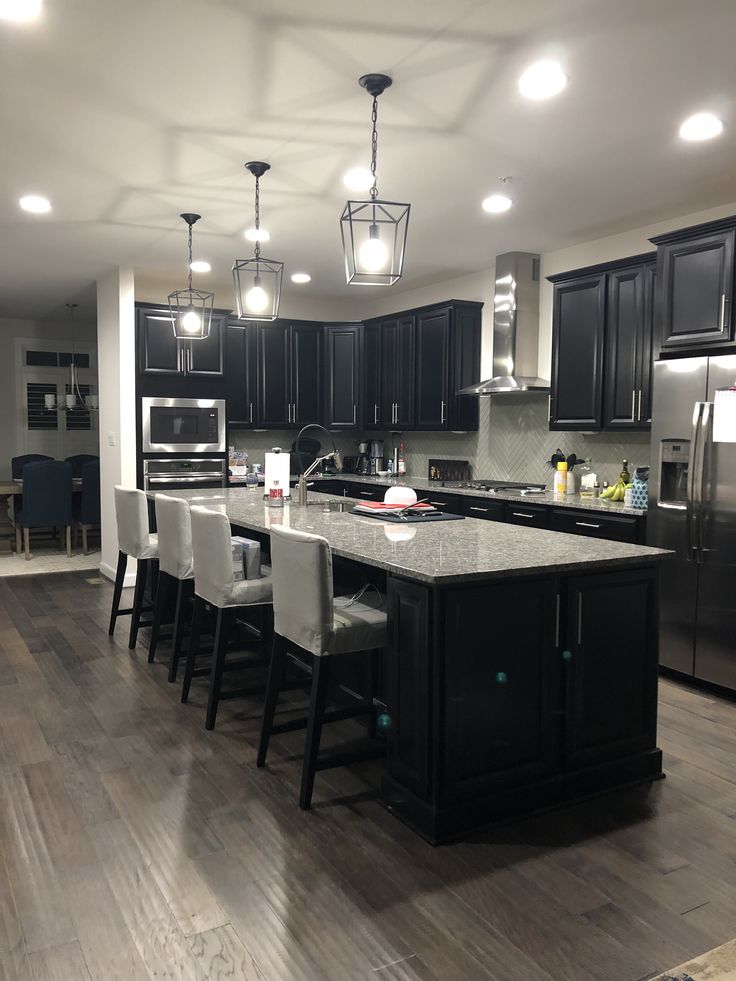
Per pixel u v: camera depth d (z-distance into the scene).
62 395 8.88
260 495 4.73
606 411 4.61
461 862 2.21
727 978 1.73
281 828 2.39
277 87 2.82
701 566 3.73
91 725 3.23
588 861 2.22
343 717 2.82
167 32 2.44
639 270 4.38
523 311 5.42
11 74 2.71
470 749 2.37
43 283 6.58
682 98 2.90
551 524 4.64
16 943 1.84
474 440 6.28
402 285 6.71
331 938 1.87
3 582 6.24
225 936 1.87
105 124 3.14
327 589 2.51
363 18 2.35
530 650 2.47
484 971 1.75
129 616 5.12
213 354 6.38
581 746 2.62
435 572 2.27
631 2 2.27
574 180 3.83
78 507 8.09
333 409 7.16
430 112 3.03
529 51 2.55
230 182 3.87
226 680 3.84
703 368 3.69
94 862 2.19
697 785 2.72
